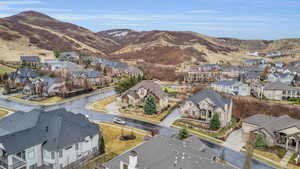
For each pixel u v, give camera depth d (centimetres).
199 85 10288
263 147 4388
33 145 3089
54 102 7294
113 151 4000
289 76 10181
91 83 9944
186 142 3186
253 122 5209
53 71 11288
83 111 6406
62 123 3491
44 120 3578
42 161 3278
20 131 3148
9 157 2852
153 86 7288
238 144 4550
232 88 8462
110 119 5772
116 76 12681
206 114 5738
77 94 8444
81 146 3562
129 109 6588
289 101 7444
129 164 2425
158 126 5375
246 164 2273
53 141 3228
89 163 3538
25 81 9212
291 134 4325
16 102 7200
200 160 2570
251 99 7544
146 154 2691
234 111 6694
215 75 12231
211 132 5041
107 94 8781
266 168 3647
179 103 7550
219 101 5694
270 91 7744
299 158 3869
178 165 2455
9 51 15700
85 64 14488
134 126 5325
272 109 6569
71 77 9850
